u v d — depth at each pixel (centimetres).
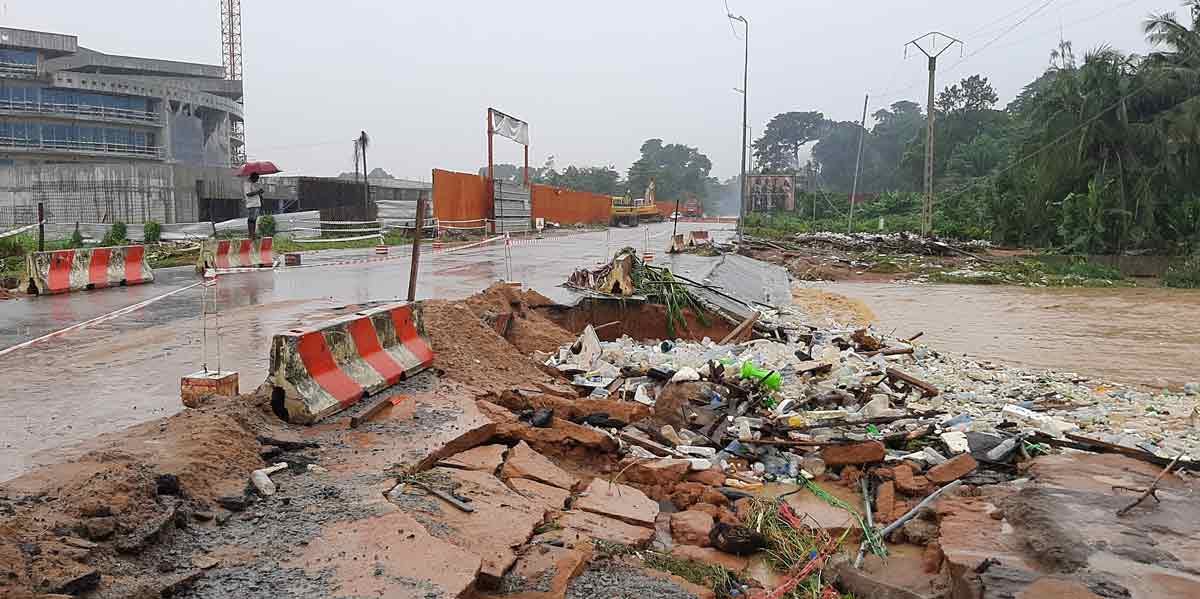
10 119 6022
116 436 634
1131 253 3959
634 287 1512
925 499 692
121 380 867
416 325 929
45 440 646
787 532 623
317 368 730
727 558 596
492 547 502
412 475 597
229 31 10869
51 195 4075
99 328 1190
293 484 564
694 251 3272
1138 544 541
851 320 2075
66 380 866
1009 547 556
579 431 757
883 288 3041
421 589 427
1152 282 3322
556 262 2428
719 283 2080
